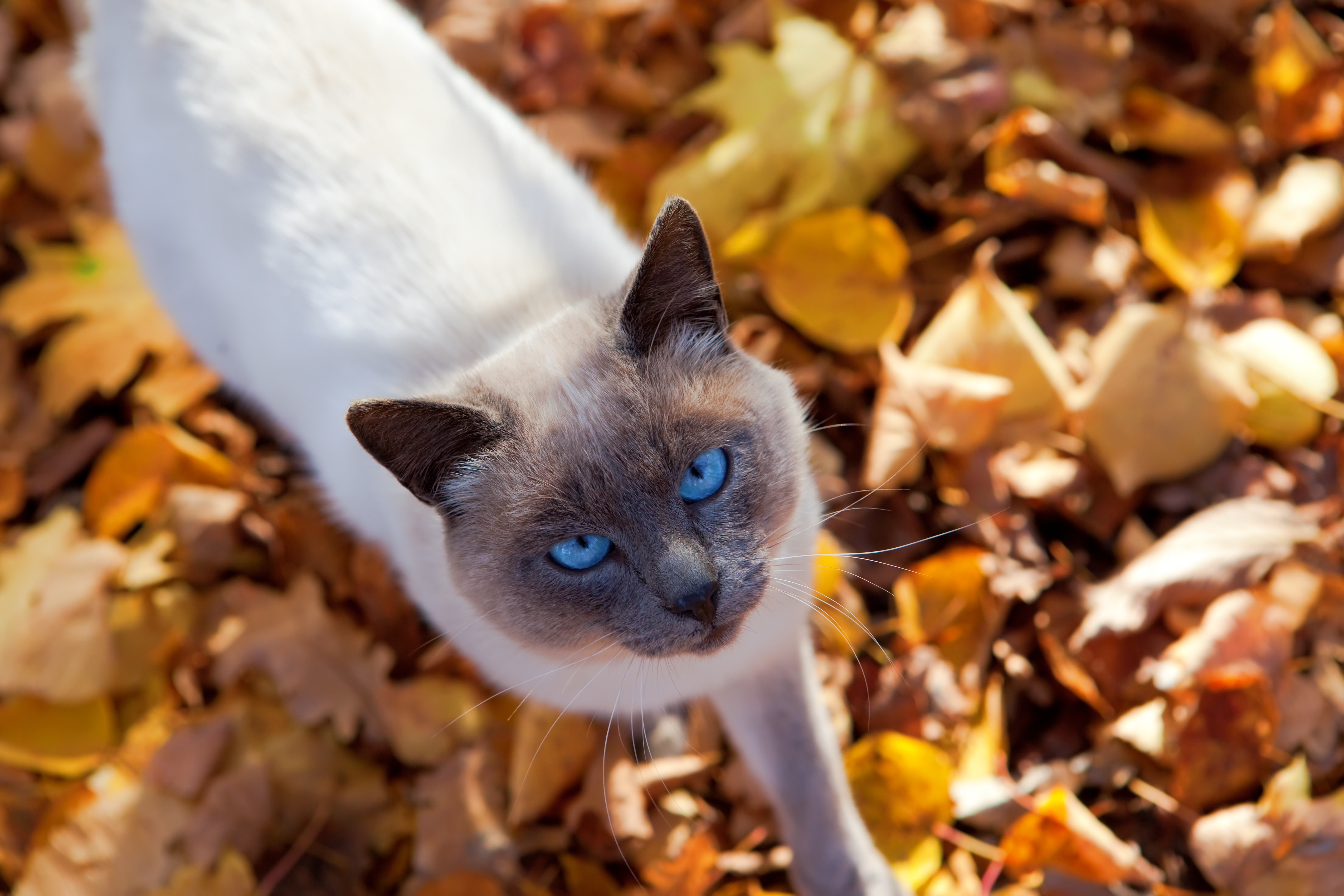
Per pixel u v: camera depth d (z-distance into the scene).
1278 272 0.73
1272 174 0.75
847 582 0.68
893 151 0.76
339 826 0.65
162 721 0.67
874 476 0.68
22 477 0.73
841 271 0.73
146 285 0.72
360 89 0.63
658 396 0.54
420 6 0.84
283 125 0.62
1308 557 0.65
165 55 0.65
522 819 0.64
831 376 0.72
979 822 0.62
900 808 0.63
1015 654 0.66
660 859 0.62
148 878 0.63
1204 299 0.71
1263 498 0.67
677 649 0.54
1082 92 0.77
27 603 0.69
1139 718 0.63
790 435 0.56
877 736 0.63
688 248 0.54
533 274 0.60
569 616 0.55
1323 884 0.59
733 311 0.76
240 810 0.64
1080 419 0.69
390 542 0.61
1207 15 0.77
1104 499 0.69
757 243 0.75
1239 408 0.68
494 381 0.55
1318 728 0.62
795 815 0.61
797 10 0.80
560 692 0.58
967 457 0.69
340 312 0.61
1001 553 0.68
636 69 0.81
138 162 0.66
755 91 0.77
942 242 0.75
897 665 0.66
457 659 0.67
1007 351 0.70
